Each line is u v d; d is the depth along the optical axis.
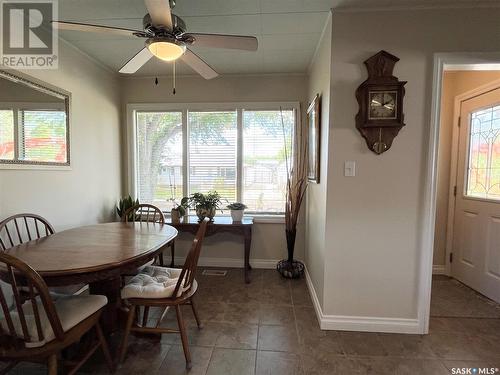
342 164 2.02
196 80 3.38
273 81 3.32
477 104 2.76
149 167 3.52
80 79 2.67
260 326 2.12
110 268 1.44
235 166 3.43
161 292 1.67
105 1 1.90
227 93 3.36
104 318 1.89
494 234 2.56
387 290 2.07
